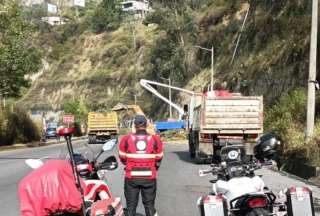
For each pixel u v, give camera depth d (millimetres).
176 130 60156
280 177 17328
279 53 45344
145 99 125438
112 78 144000
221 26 81125
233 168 6973
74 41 174250
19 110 57344
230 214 6559
